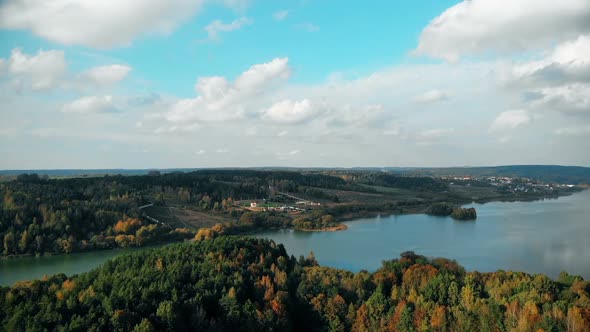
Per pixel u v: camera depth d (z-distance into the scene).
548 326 77.31
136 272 108.50
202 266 113.31
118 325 81.00
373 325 94.12
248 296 103.12
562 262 170.62
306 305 103.75
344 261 180.25
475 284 102.75
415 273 110.62
